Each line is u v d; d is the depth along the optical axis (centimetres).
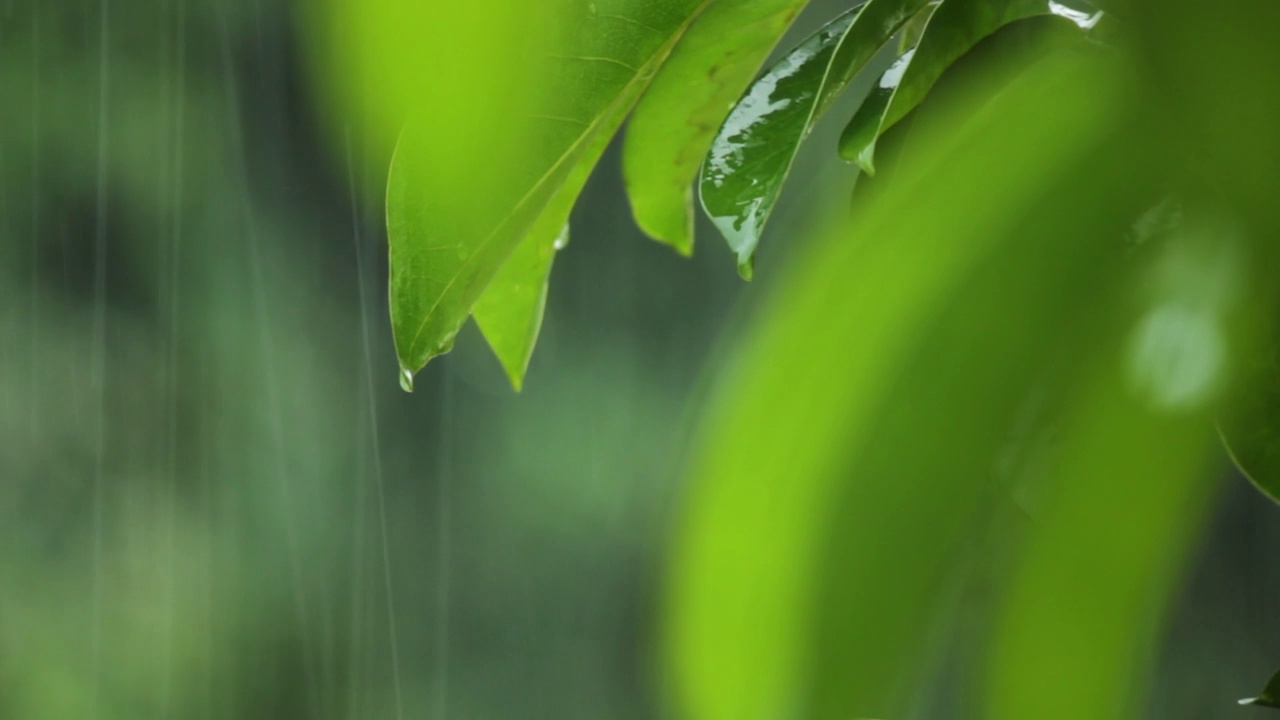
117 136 1143
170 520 1145
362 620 1250
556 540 1340
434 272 95
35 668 1034
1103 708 49
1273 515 1155
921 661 47
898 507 47
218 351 1199
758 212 101
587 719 1312
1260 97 52
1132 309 52
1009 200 53
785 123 102
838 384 47
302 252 1279
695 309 1430
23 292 1130
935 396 48
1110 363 51
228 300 1212
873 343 48
